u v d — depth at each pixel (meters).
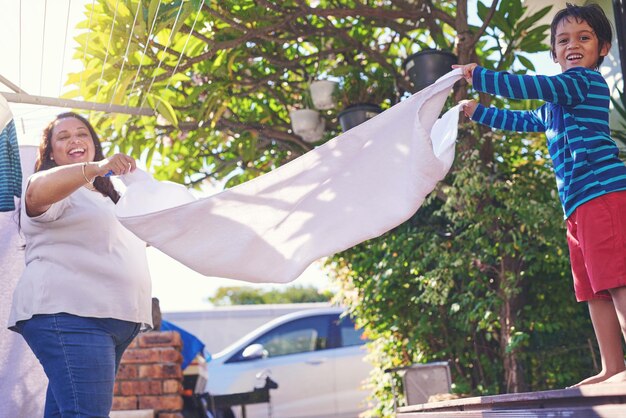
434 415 3.95
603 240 2.63
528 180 6.12
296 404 9.48
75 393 2.76
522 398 2.65
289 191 2.78
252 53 6.53
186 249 2.79
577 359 6.07
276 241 2.87
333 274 7.36
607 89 2.83
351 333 9.90
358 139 2.73
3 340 3.52
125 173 2.76
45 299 2.81
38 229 2.89
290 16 5.79
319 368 9.64
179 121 6.68
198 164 7.55
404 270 6.44
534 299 6.14
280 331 9.86
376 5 7.13
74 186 2.71
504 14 5.98
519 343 5.64
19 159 3.43
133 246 3.04
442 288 5.78
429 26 6.38
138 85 5.20
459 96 5.98
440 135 3.03
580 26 2.86
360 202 2.87
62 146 3.12
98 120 5.20
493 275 6.00
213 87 6.24
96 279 2.88
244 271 2.87
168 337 5.96
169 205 2.92
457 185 5.91
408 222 6.53
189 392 6.48
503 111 3.15
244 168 7.43
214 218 2.76
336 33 6.32
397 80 6.55
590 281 2.68
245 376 9.49
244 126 6.92
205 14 5.68
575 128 2.77
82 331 2.82
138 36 4.27
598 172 2.70
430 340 6.59
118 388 5.92
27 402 3.56
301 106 7.25
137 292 2.99
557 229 5.46
